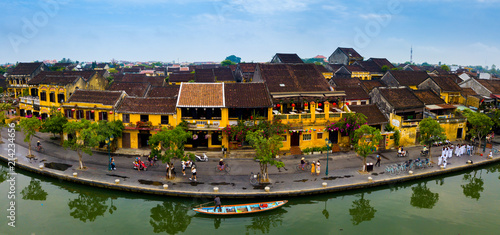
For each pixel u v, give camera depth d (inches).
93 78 2461.9
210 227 1128.8
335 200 1318.9
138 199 1286.9
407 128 1879.9
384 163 1617.9
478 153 1796.3
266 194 1255.5
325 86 2039.9
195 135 1688.0
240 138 1663.4
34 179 1464.1
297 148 1747.0
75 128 1470.2
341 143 1847.9
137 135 1740.9
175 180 1364.4
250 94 1748.3
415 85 2709.2
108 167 1491.1
